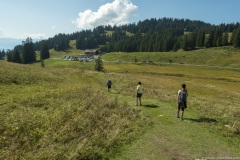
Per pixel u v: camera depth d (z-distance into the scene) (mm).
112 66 147625
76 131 14078
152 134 14375
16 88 26891
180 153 11898
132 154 11664
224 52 183500
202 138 13992
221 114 19844
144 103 23656
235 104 31875
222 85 78438
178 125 16266
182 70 133375
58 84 32938
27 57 179000
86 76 53875
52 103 20266
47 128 14227
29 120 15133
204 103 24922
